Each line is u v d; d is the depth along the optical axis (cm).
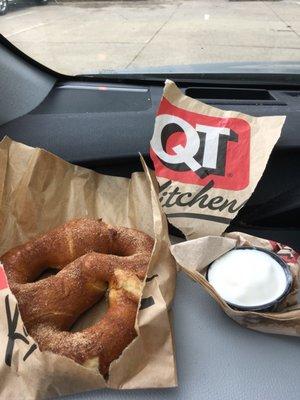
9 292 22
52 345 23
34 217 31
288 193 35
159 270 26
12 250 29
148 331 23
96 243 30
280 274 26
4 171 30
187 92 41
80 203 32
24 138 35
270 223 36
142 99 40
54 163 32
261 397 23
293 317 24
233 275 26
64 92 41
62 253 30
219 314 27
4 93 36
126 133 35
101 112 38
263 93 41
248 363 24
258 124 31
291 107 38
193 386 23
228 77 42
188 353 25
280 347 25
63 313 26
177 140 31
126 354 22
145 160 34
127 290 26
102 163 34
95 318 27
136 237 30
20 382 21
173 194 31
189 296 28
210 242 27
